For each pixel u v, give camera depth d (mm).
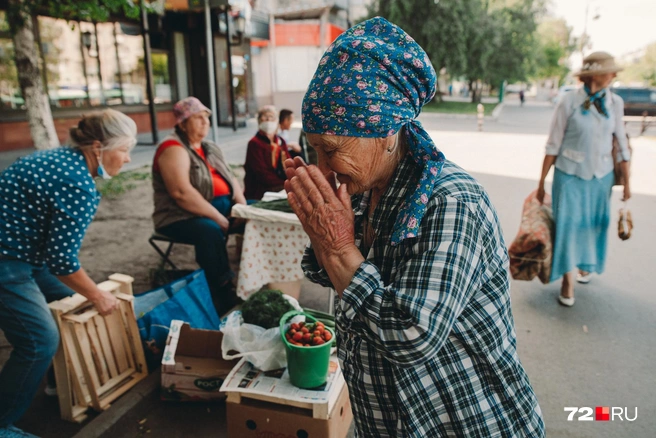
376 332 940
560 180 3650
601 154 3537
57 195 2012
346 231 1030
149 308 3045
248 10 14797
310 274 1275
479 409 1070
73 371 2531
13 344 2127
